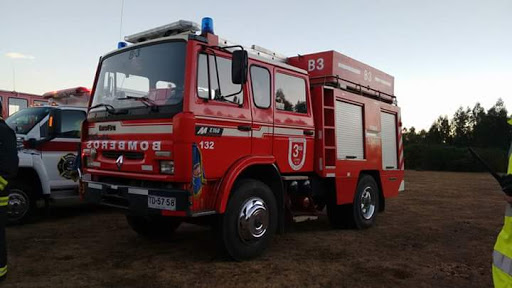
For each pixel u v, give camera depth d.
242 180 5.14
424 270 5.01
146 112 4.70
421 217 8.89
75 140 7.92
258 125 5.32
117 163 4.98
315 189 6.59
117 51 5.46
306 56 7.00
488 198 12.50
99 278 4.41
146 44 5.07
